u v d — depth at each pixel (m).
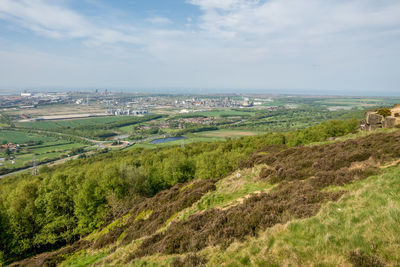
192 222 16.48
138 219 26.39
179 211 22.27
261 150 48.09
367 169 17.27
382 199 11.02
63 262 22.53
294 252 8.70
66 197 39.62
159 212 24.58
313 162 23.38
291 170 22.75
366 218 9.70
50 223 36.56
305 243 9.09
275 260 8.70
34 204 38.50
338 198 13.47
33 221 37.44
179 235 14.29
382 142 24.12
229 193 22.84
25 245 34.81
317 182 17.27
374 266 7.22
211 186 26.16
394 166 17.00
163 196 30.36
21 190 41.41
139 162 74.12
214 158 50.66
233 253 10.14
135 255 14.73
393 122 37.88
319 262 7.98
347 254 7.96
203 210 20.56
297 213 12.50
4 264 33.94
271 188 20.86
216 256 10.47
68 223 37.16
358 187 14.48
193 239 13.12
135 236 21.50
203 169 49.31
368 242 8.22
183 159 54.81
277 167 25.27
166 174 52.31
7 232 34.41
